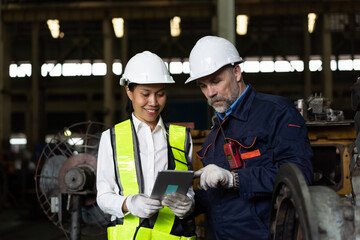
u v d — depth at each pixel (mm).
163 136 2162
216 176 1826
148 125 2145
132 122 2148
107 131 2148
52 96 27219
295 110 2006
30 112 25453
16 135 28141
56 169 4281
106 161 2090
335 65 23484
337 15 22688
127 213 1985
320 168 3750
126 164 2061
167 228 2043
